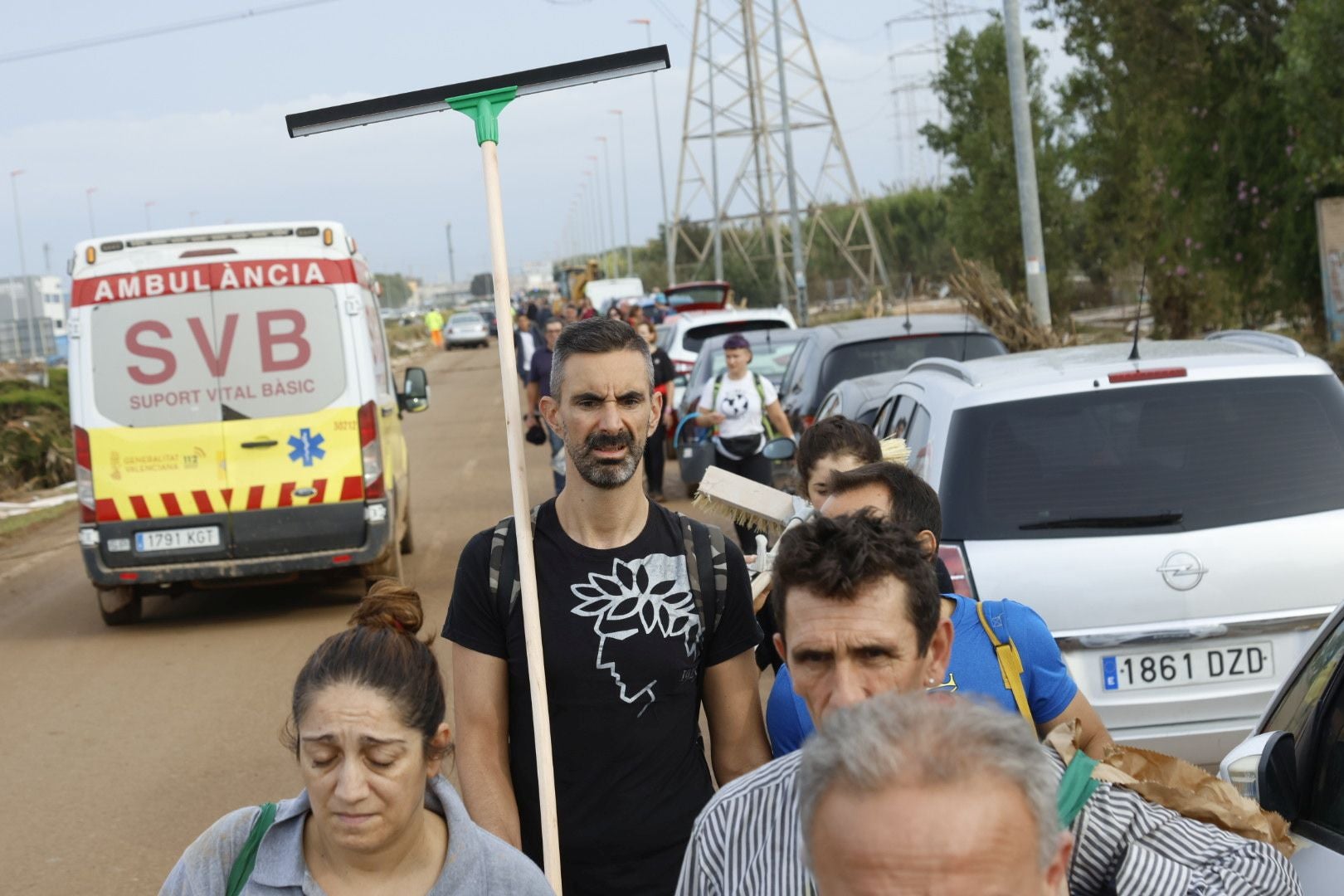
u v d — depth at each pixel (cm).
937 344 1180
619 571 348
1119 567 512
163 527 1062
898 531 258
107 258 1068
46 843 633
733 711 356
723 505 460
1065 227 3005
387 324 10481
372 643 248
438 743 254
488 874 257
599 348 345
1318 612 510
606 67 362
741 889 227
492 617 352
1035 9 2144
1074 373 561
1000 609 334
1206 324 2106
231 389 1068
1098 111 2308
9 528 1748
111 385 1063
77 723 838
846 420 435
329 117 371
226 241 1076
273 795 682
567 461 351
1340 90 1717
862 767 148
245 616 1134
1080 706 332
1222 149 1983
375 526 1082
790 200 3491
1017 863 147
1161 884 229
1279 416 541
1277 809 304
